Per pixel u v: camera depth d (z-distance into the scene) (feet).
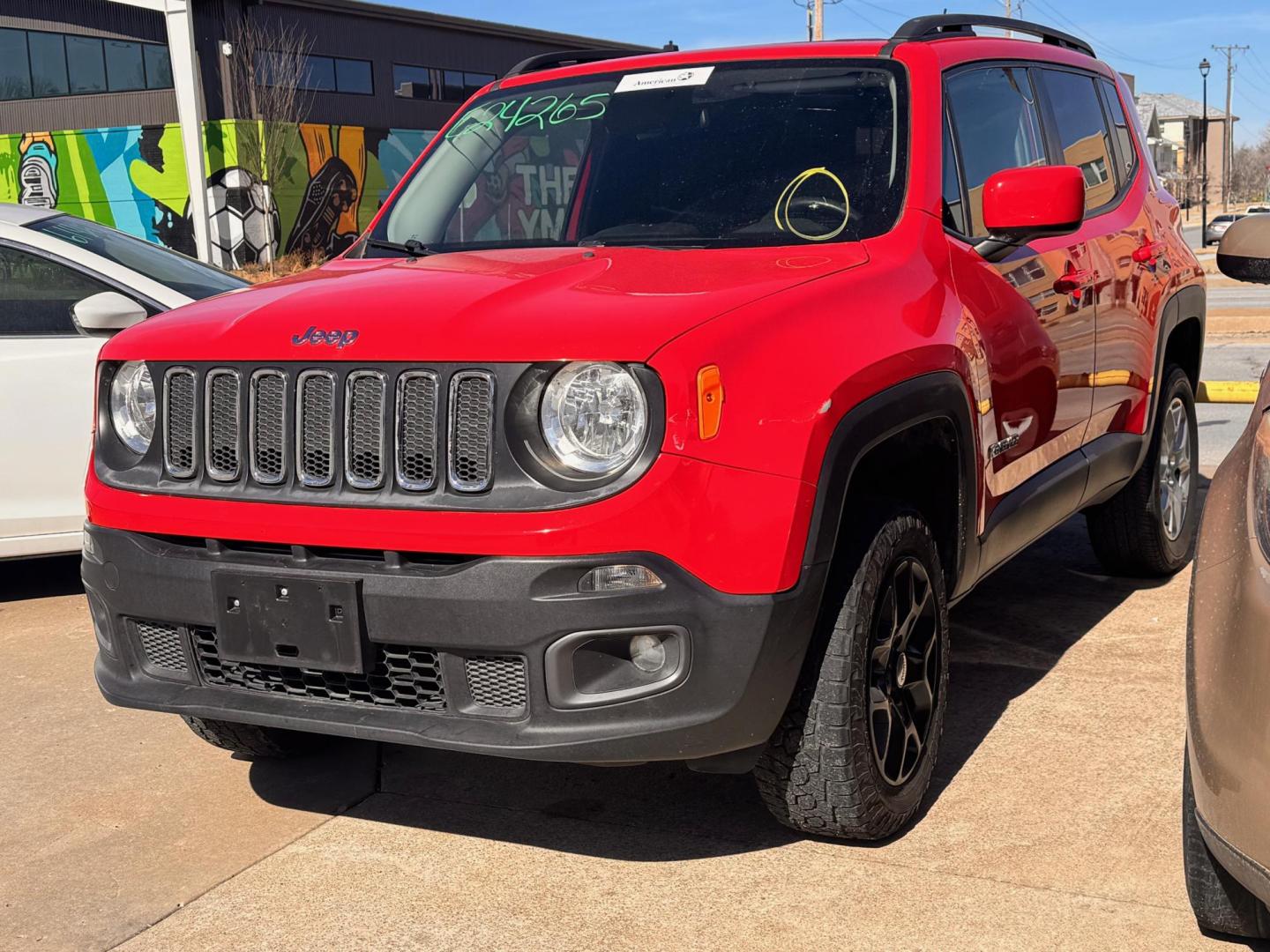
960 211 12.01
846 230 11.31
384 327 9.23
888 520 9.91
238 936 9.25
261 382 9.55
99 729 13.28
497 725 8.99
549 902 9.57
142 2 110.63
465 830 10.78
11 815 11.33
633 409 8.59
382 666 9.36
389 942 9.09
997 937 8.82
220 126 116.26
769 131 12.32
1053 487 12.92
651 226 11.87
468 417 8.86
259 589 9.34
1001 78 13.70
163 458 9.98
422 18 141.49
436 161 13.85
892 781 10.08
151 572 9.81
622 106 13.19
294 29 131.13
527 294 9.66
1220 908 8.28
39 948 9.16
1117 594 16.57
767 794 9.95
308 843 10.64
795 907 9.32
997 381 11.53
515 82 14.51
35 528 17.48
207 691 9.98
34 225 18.07
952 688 13.43
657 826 10.73
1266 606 6.86
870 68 12.56
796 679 9.18
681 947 8.88
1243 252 10.50
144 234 120.06
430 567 8.93
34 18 134.62
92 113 135.23
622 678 8.86
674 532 8.54
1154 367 15.60
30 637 16.47
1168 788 10.92
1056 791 10.96
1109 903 9.18
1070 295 13.20
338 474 9.25
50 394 17.38
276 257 118.11
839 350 9.50
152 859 10.43
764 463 8.82
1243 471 7.94
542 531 8.55
